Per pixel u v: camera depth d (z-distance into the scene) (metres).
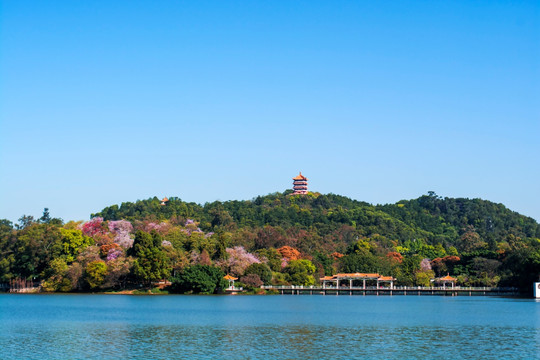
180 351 85.88
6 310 143.00
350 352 85.81
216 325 114.50
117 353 84.25
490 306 164.25
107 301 173.00
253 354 84.00
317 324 117.06
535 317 131.88
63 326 111.56
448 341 95.62
